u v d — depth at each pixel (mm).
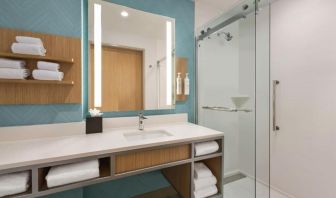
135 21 1613
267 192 1534
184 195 1390
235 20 1578
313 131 1554
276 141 1882
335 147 1402
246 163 1507
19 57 1065
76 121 1303
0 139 1078
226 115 1683
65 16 1242
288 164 1764
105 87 1505
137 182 1656
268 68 1493
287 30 1771
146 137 1448
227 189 1568
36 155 857
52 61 1191
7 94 1102
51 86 1210
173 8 1789
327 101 1452
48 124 1203
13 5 1108
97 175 956
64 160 859
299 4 1658
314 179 1543
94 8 1441
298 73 1675
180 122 1810
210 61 1836
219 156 1396
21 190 794
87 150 932
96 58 1450
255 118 1455
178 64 1835
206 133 1346
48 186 854
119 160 1007
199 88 1944
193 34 1919
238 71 1572
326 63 1455
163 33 1739
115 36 1535
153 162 1114
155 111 1743
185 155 1234
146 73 1679
